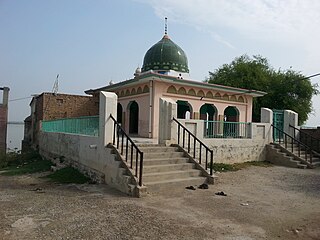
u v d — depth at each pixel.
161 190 8.55
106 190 8.63
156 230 5.29
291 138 16.31
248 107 21.81
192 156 10.82
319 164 14.86
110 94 9.97
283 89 27.95
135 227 5.40
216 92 19.67
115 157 9.07
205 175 9.98
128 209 6.51
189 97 18.20
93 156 10.50
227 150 14.32
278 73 29.81
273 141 16.92
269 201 7.67
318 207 7.18
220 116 19.95
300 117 28.22
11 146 29.67
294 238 5.20
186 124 12.46
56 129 16.20
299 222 6.02
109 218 5.87
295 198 8.05
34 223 5.55
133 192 7.87
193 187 9.01
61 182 10.60
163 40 22.86
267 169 13.69
